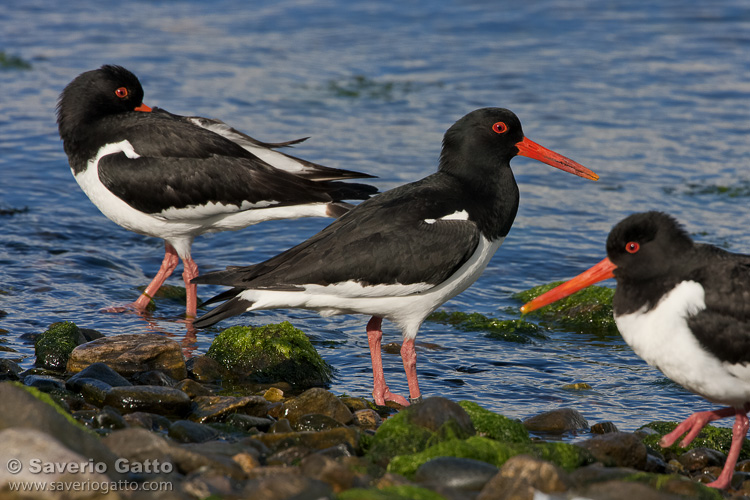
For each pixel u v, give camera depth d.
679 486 7.41
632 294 8.38
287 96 24.97
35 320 12.58
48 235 16.36
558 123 22.94
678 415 10.58
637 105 24.25
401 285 10.35
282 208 13.31
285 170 13.70
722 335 7.86
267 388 10.85
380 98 24.97
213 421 9.38
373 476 7.70
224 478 7.11
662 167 20.34
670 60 28.06
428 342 12.92
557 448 8.23
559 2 35.06
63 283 14.25
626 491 7.08
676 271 8.12
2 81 25.28
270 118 23.09
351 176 14.10
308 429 9.20
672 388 11.43
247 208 13.28
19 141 21.27
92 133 13.33
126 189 13.08
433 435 8.45
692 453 9.15
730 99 24.59
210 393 10.25
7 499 6.13
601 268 8.59
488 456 7.98
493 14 33.69
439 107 24.28
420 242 10.30
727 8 33.88
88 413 8.89
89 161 13.34
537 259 16.20
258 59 28.39
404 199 10.66
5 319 12.51
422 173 19.73
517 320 13.66
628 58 28.34
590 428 9.93
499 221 10.98
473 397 10.95
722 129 22.52
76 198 18.47
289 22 32.81
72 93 13.47
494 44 30.09
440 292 10.66
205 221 13.44
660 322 8.10
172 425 8.69
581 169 11.20
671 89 25.47
